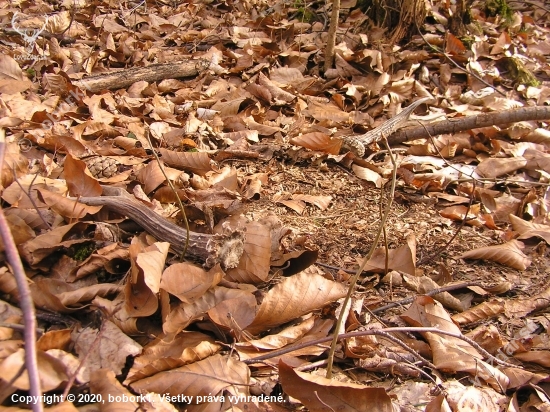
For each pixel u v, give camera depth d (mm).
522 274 730
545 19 1885
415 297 634
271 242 665
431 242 774
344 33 1439
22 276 371
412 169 942
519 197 921
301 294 570
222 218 719
